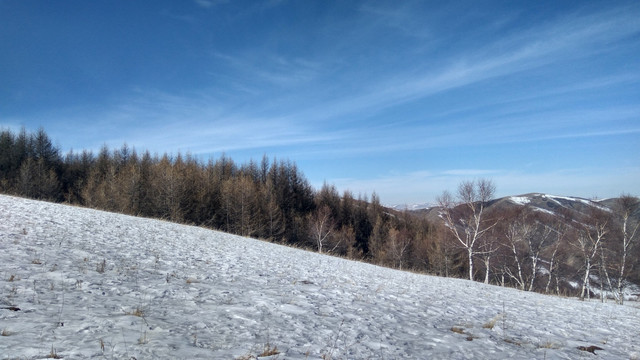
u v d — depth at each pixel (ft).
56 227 40.55
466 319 28.71
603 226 97.76
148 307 19.42
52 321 15.21
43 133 184.34
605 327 33.04
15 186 150.10
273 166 217.97
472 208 99.19
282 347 16.24
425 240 173.06
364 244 202.49
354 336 19.65
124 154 208.23
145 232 51.19
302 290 30.66
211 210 159.33
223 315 20.10
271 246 67.97
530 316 34.04
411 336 21.44
